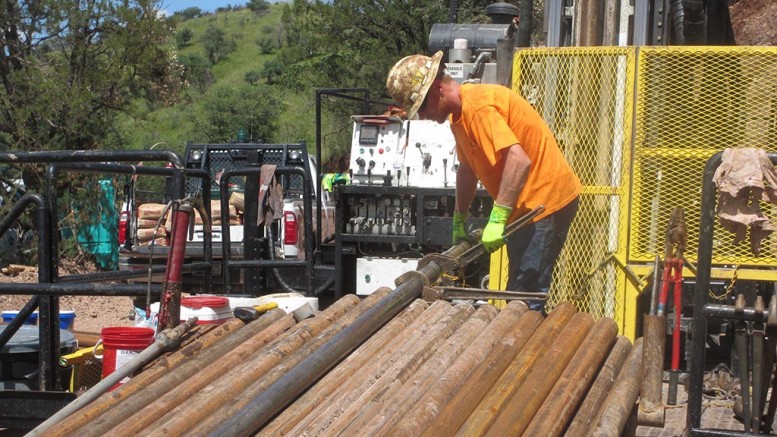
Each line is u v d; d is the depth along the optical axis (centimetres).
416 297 455
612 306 613
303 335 400
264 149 1273
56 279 510
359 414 322
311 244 866
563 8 729
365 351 385
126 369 388
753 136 609
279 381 328
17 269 1648
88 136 2023
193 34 8550
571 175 534
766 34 1212
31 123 1964
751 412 407
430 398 325
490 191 522
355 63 2812
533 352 376
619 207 615
